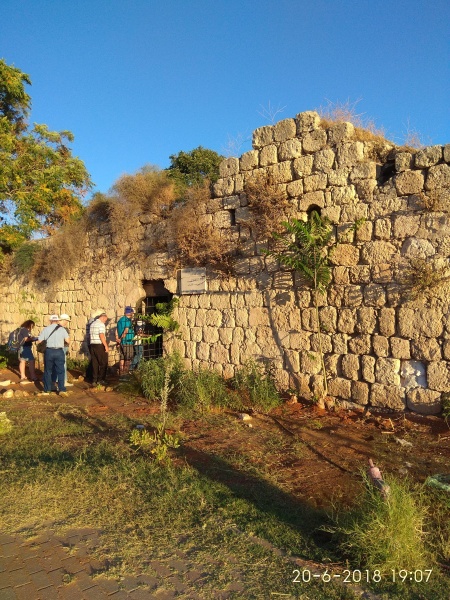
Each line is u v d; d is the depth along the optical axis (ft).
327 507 15.03
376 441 21.68
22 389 39.70
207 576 11.83
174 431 24.30
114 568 12.07
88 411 29.68
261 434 23.59
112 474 17.84
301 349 29.12
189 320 36.06
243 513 14.96
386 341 25.39
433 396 23.66
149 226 40.14
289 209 29.63
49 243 53.01
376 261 25.81
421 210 24.29
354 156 27.04
